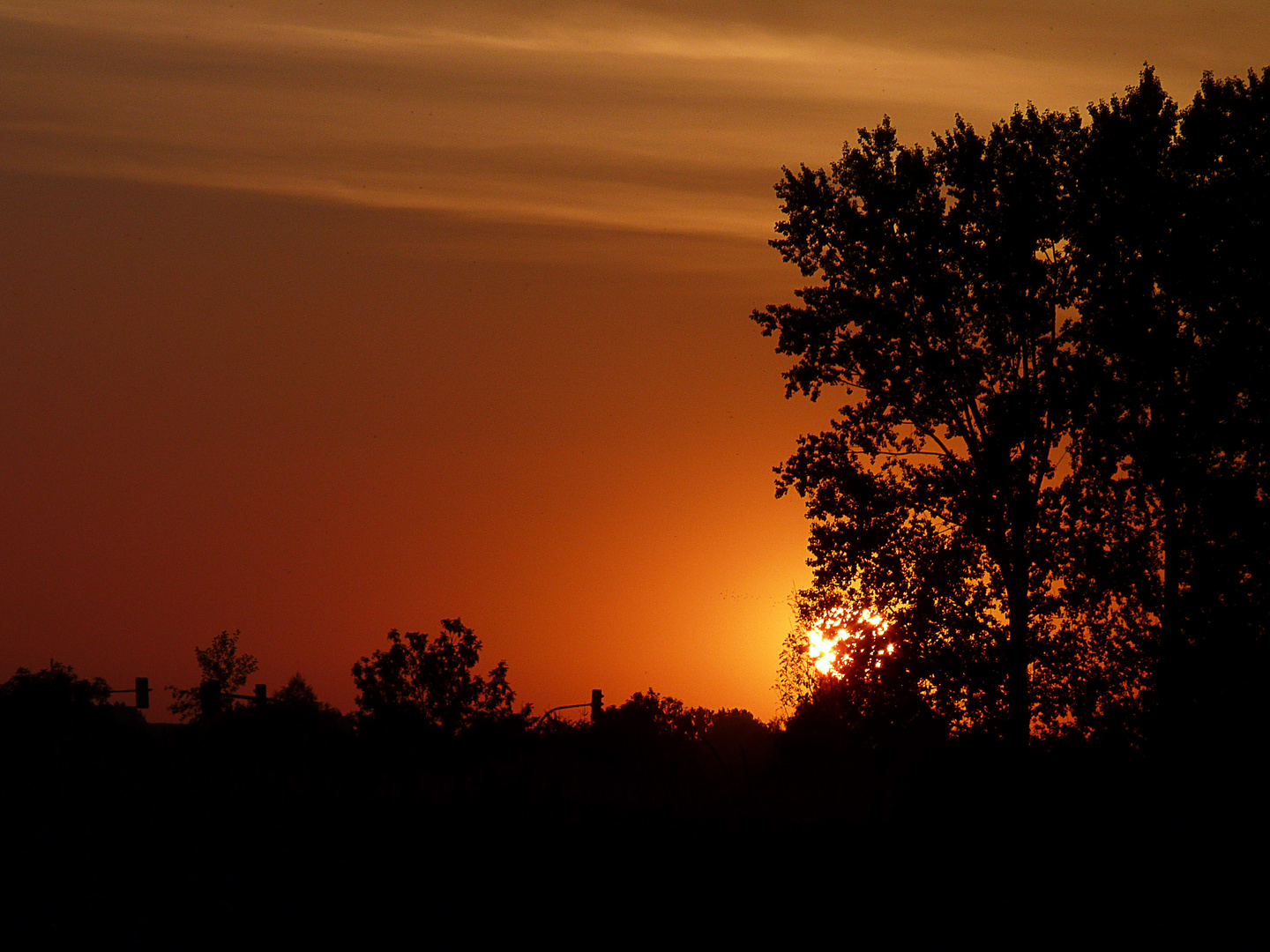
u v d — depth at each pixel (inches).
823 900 900.0
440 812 1211.9
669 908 880.3
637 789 1422.2
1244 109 2551.7
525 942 794.2
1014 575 2674.7
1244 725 1900.8
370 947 773.9
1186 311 2583.7
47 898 850.8
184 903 855.7
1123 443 2501.2
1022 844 1021.2
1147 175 2632.9
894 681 2650.1
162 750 1632.6
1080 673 2573.8
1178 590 2411.4
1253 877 895.1
